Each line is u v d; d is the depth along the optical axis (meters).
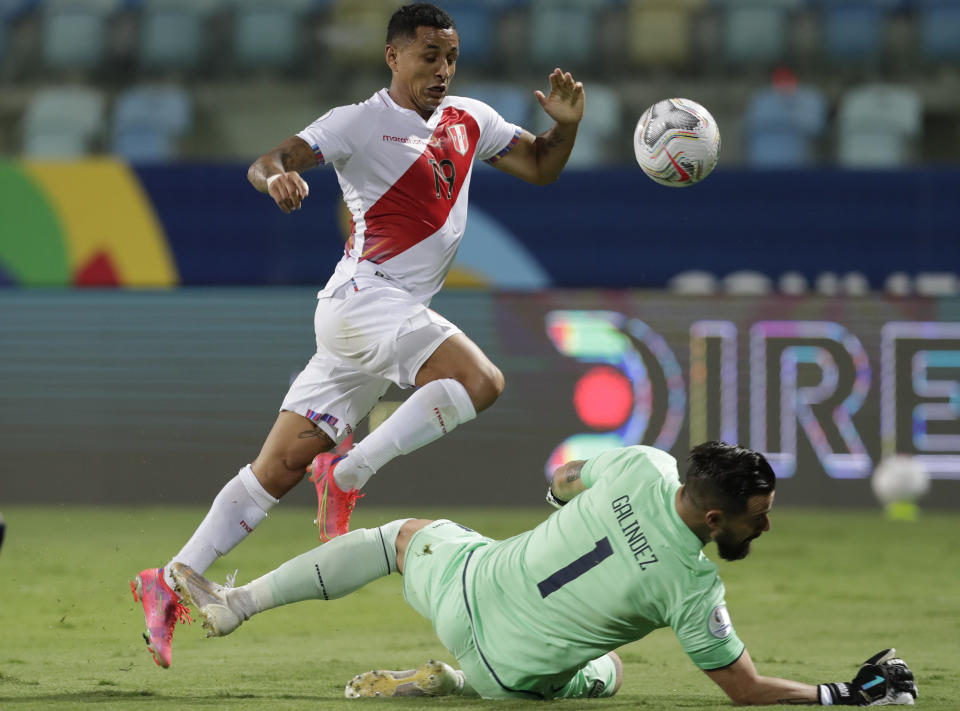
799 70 60.38
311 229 41.34
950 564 29.30
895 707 12.76
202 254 41.47
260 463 16.03
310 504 41.78
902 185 40.50
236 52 61.72
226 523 15.77
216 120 60.19
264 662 16.81
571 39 60.72
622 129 58.69
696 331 40.44
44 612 21.45
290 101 60.16
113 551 30.19
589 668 13.91
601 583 12.70
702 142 16.69
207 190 41.56
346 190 15.98
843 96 59.31
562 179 41.12
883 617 21.73
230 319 41.28
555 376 40.69
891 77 60.06
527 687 13.24
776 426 40.12
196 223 41.50
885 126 57.44
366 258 15.71
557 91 16.91
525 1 61.72
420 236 15.78
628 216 41.03
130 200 41.50
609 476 13.07
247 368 41.16
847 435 39.88
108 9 62.38
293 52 61.25
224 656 17.47
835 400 39.97
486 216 41.22
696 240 40.91
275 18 61.31
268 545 32.12
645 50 60.41
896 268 40.41
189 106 60.25
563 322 40.75
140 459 41.09
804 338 40.16
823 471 39.91
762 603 23.50
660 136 16.78
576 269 41.06
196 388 41.19
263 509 16.00
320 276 41.31
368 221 15.77
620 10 61.44
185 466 41.06
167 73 61.56
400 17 15.77
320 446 16.14
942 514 39.34
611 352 40.59
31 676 15.30
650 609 12.64
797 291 40.62
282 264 41.34
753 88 59.16
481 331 40.91
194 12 62.06
